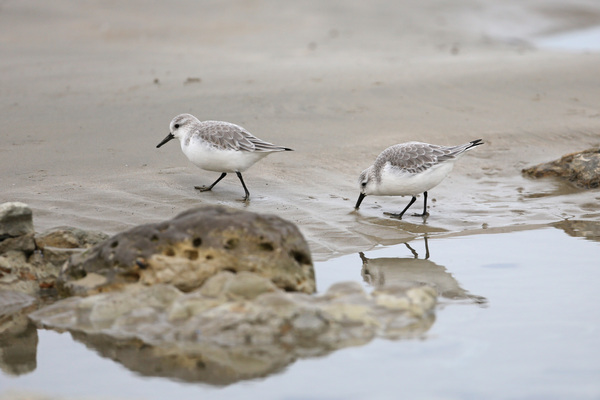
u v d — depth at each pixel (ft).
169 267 31.71
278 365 26.84
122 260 32.14
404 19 116.78
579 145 57.31
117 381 25.79
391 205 47.65
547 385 25.30
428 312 30.99
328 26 110.93
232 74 76.54
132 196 45.24
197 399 24.39
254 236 31.58
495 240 41.78
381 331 29.04
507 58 84.64
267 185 49.03
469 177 52.70
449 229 43.83
